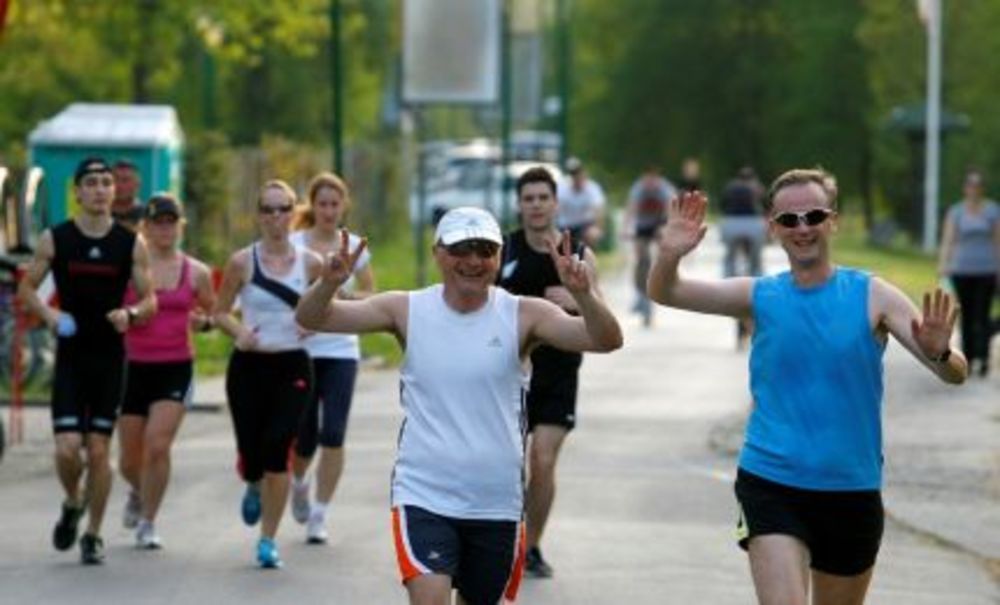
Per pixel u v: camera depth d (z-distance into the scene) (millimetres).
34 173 46125
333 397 28547
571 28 194625
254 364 27031
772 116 171750
